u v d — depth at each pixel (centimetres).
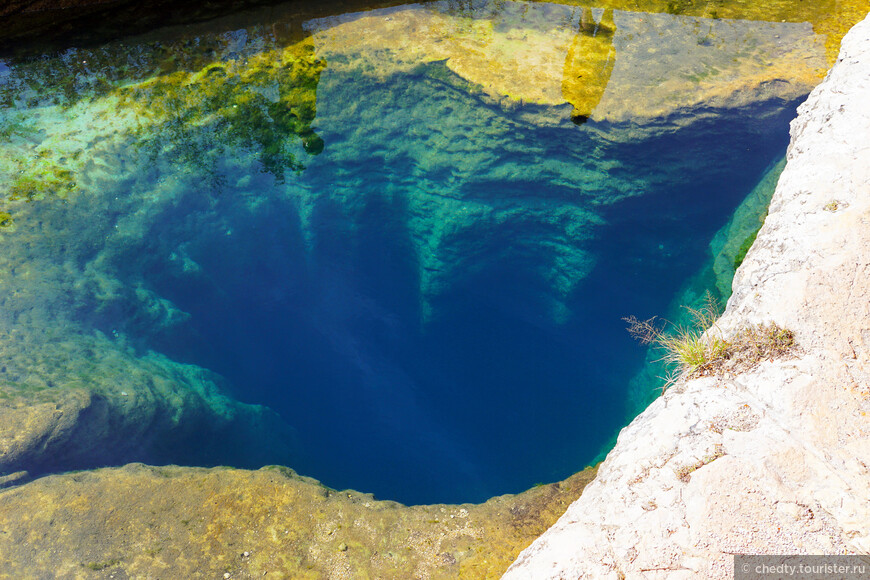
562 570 276
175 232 726
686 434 294
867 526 246
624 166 711
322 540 390
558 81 699
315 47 772
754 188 734
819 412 278
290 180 774
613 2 849
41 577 367
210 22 834
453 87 721
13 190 673
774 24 792
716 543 256
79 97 745
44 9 855
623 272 839
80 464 490
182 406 568
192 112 723
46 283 627
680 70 711
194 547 384
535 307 891
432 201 788
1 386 515
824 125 405
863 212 336
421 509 415
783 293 322
